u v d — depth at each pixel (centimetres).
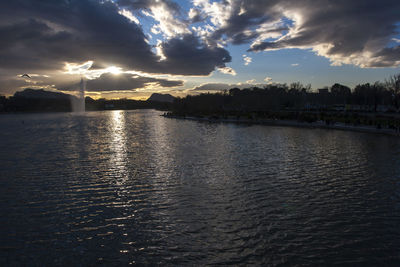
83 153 3759
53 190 2136
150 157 3422
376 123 6284
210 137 5447
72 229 1489
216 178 2414
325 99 15488
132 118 14738
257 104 14838
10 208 1780
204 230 1451
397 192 1978
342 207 1722
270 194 1977
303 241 1322
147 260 1198
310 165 2844
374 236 1359
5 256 1234
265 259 1187
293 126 7475
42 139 5484
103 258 1217
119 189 2145
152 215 1652
